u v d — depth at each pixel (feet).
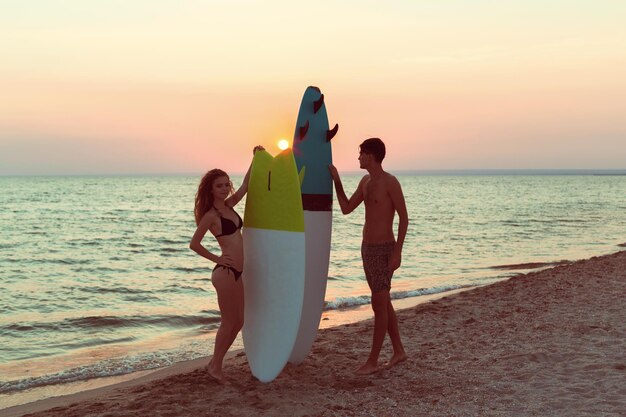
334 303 35.88
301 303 15.84
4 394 19.67
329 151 17.72
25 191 339.16
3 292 45.39
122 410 14.37
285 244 16.11
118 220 140.15
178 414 13.91
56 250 79.15
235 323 16.20
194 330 30.66
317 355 19.72
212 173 15.42
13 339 29.01
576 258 62.75
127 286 47.78
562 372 16.52
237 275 15.81
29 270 59.52
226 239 15.67
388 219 16.66
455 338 21.35
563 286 33.01
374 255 16.72
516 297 30.45
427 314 27.09
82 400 17.42
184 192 336.49
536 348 19.17
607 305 26.45
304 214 17.42
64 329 31.27
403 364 17.89
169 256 72.33
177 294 43.83
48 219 141.38
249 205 16.81
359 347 20.86
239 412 13.98
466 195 304.09
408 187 461.78
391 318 17.87
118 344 27.61
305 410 14.06
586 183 601.21
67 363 24.11
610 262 44.19
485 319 25.05
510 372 16.72
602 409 13.56
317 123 17.69
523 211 168.45
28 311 37.37
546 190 385.09
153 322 32.73
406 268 56.90
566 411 13.53
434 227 113.39
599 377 15.92
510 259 63.41
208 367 16.53
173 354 24.72
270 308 16.34
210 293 44.11
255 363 16.56
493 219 136.26
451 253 70.54
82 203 218.38
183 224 128.98
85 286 48.08
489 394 14.92
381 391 15.42
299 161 17.42
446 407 14.07
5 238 96.07
